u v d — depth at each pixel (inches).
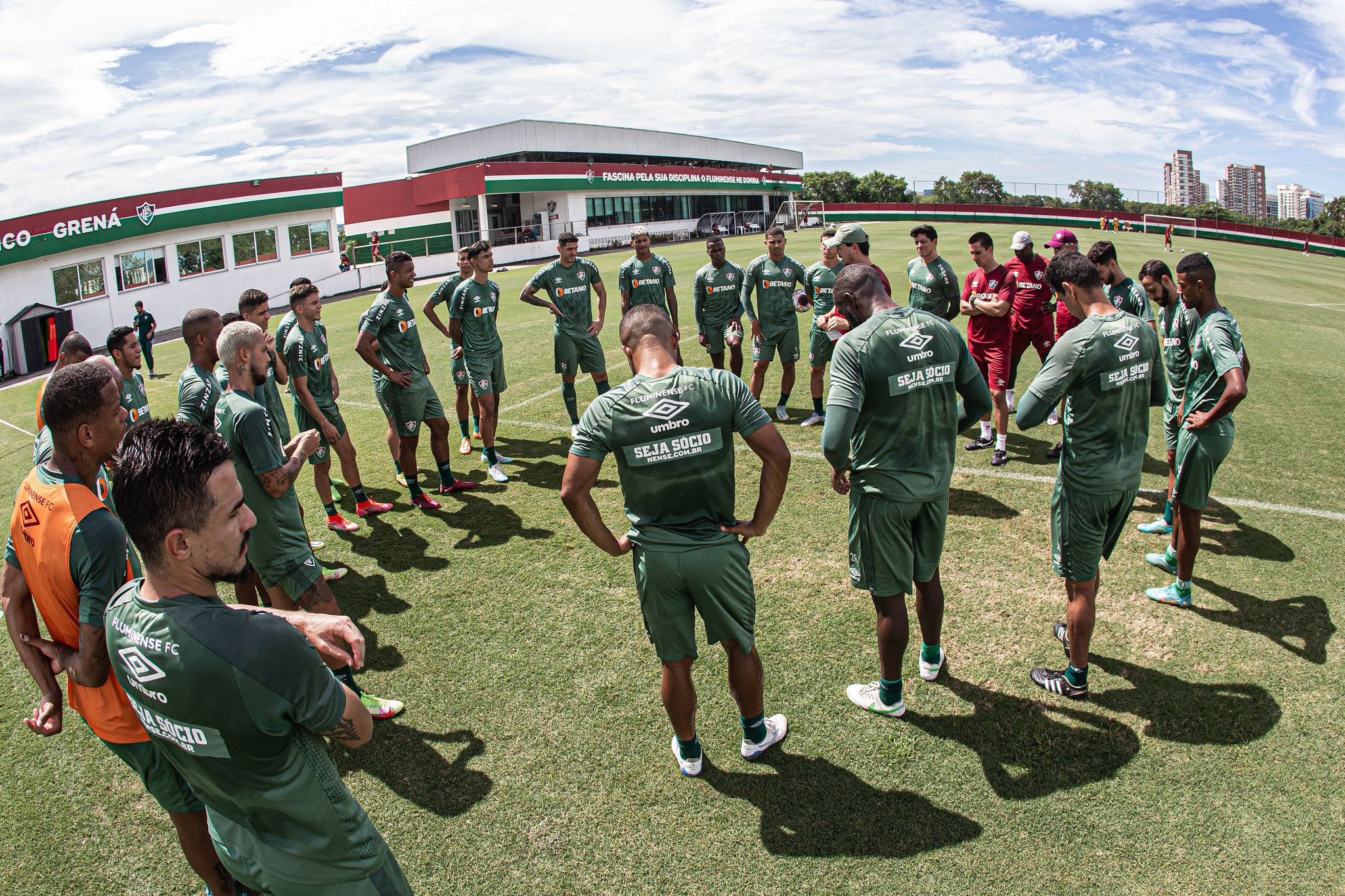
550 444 296.8
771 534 203.2
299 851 67.7
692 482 105.7
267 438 132.3
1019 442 273.9
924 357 119.2
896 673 127.3
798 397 339.3
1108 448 122.9
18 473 326.0
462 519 226.8
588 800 115.6
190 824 95.1
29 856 112.8
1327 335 508.4
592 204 1590.8
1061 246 259.6
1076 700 131.3
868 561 125.7
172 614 60.6
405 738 131.3
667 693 114.0
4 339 765.9
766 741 122.8
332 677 65.6
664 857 104.5
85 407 86.9
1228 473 233.5
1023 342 275.4
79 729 143.3
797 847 104.7
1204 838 102.4
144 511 58.3
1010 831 105.2
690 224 1879.9
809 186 2829.7
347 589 185.6
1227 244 1697.8
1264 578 168.1
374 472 276.5
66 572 85.0
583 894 99.5
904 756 120.5
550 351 474.3
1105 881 96.7
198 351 155.6
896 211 2110.0
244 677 59.7
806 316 549.0
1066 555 128.0
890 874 99.5
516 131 1667.1
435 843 108.7
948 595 167.9
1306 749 117.1
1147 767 115.4
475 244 245.1
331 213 1115.9
